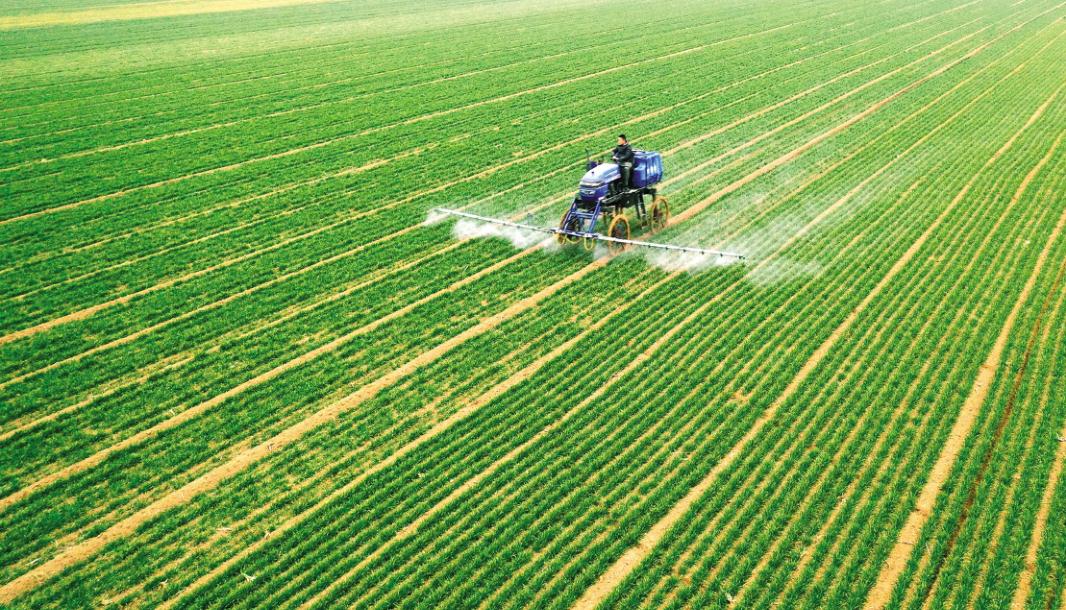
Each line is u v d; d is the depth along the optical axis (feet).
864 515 41.01
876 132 116.47
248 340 61.16
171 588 37.86
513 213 86.38
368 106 141.69
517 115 132.46
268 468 46.44
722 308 63.57
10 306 68.03
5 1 320.50
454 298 66.90
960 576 37.32
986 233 77.25
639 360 56.75
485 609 36.42
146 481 45.68
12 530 41.83
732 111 131.75
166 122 133.28
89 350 60.59
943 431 47.39
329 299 67.77
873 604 36.19
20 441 49.49
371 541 40.83
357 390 54.19
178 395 53.98
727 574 38.09
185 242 81.56
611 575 38.29
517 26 240.73
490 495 43.70
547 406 51.44
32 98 150.61
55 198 95.91
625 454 46.50
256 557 39.81
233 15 280.31
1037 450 45.32
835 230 79.15
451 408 51.78
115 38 227.20
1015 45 190.90
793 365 55.01
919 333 59.16
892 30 217.15
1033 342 57.11
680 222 82.74
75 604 37.14
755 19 242.17
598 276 70.08
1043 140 108.99
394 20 262.26
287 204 92.07
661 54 187.83
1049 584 36.73
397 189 96.07
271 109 140.97
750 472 44.78
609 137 117.19
